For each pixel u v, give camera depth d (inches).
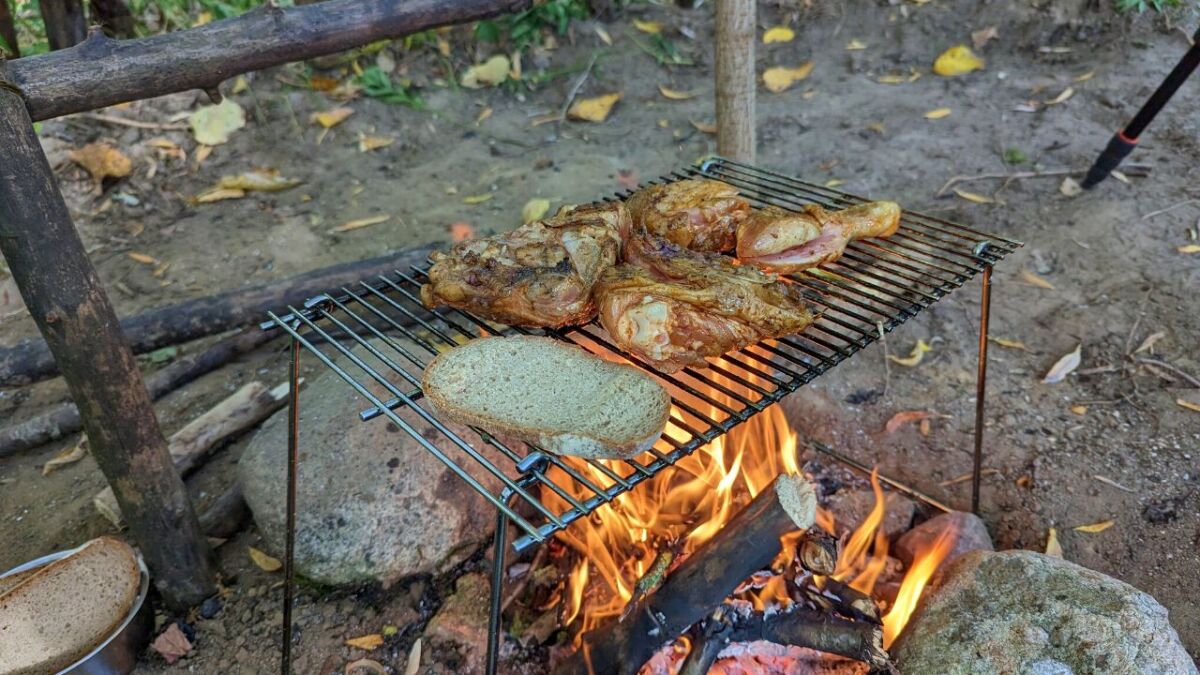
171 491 23.2
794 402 29.6
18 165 18.8
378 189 43.8
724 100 32.6
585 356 18.1
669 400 16.5
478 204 42.3
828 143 44.1
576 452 15.1
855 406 29.6
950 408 29.2
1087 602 18.8
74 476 29.5
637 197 23.7
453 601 23.6
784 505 19.0
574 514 13.9
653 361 17.6
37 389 33.4
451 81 50.2
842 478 27.3
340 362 28.7
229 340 33.6
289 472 21.1
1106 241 35.2
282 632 23.7
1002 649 18.7
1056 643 18.4
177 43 20.9
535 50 52.1
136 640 23.2
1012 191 38.7
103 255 39.8
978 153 41.6
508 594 23.7
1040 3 48.8
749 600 20.9
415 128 47.7
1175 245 34.5
